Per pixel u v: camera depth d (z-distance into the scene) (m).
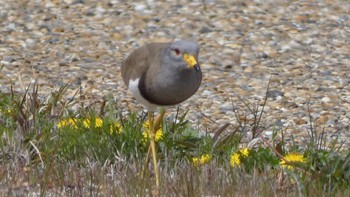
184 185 10.42
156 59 10.55
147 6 19.53
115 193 10.25
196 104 14.95
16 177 10.87
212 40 18.22
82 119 12.55
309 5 19.91
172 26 18.80
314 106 14.95
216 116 14.38
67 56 17.39
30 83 14.36
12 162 11.38
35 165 11.08
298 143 12.98
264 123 14.02
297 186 10.38
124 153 11.76
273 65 17.16
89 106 13.27
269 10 19.66
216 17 19.14
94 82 15.99
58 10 19.55
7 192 10.30
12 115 12.62
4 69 16.44
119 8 19.53
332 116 14.42
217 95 15.45
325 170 10.64
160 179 10.80
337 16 19.53
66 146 11.80
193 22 18.91
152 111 11.04
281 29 18.70
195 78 10.48
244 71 16.84
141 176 10.82
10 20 19.06
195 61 10.13
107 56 17.50
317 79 16.36
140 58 10.84
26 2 19.86
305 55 17.67
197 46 10.27
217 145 11.96
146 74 10.60
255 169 10.82
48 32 18.56
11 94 13.70
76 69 16.67
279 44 18.09
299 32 18.62
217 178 10.71
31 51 17.61
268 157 11.42
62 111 13.05
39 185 10.62
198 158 11.40
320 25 19.03
